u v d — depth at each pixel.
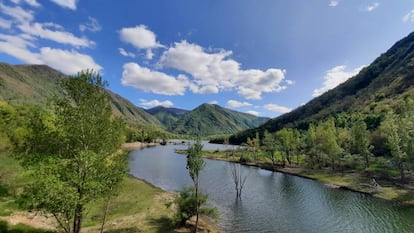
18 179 44.94
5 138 46.81
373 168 84.50
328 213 48.59
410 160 66.12
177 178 83.38
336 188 70.19
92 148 24.42
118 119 26.95
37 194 19.45
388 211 48.94
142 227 37.06
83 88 24.30
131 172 92.31
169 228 37.62
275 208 51.91
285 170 102.00
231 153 159.38
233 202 56.25
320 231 39.97
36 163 22.31
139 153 162.62
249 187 71.94
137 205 48.31
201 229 38.94
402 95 163.12
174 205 49.47
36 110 23.69
